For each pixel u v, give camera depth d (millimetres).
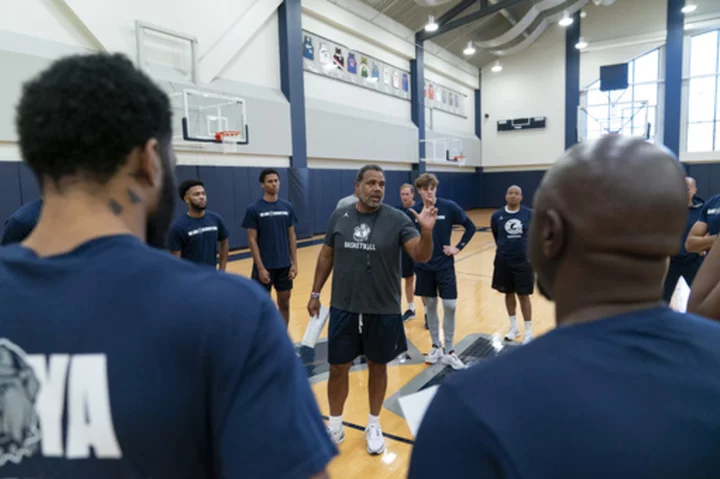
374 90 12383
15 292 519
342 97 11312
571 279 530
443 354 3447
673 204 494
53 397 490
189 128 7602
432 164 15367
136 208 573
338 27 10969
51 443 493
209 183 8125
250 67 8836
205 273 551
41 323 500
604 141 539
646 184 487
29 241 564
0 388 501
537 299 5172
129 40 6789
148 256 535
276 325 540
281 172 9492
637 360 462
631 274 501
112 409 477
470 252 8812
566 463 416
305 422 517
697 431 423
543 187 566
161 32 7152
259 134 8852
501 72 17672
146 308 495
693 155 14180
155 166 580
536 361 471
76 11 6148
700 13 13641
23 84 558
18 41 5691
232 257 8023
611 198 488
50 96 522
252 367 500
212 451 513
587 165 513
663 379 448
